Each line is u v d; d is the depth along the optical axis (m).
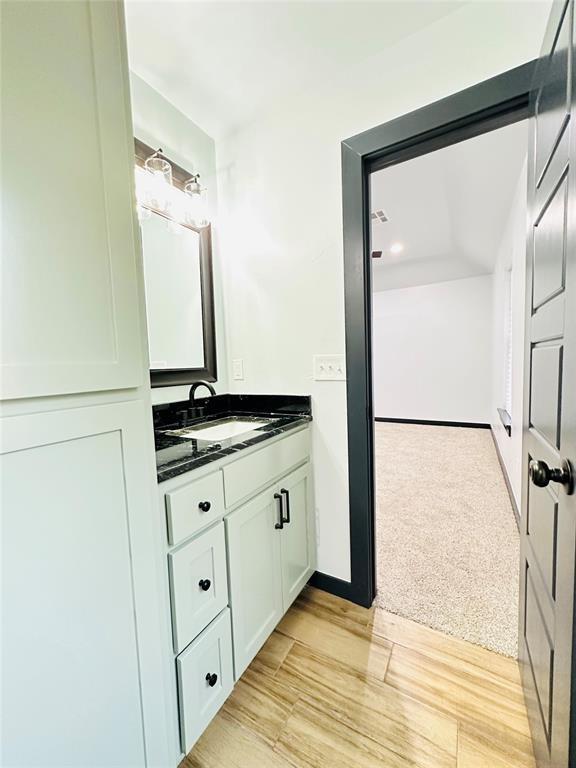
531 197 1.05
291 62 1.37
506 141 1.99
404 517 2.41
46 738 0.61
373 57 1.36
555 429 0.76
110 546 0.71
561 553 0.70
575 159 0.62
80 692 0.66
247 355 1.84
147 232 1.50
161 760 0.83
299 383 1.69
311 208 1.57
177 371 1.64
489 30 1.15
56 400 0.61
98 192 0.68
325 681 1.19
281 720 1.06
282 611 1.40
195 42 1.26
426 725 1.04
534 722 0.94
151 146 1.49
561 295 0.72
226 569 1.08
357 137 1.40
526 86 1.09
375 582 1.63
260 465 1.26
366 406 1.50
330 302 1.56
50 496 0.61
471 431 5.07
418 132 1.27
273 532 1.34
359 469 1.53
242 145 1.75
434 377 5.53
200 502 0.97
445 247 4.00
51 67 0.60
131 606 0.76
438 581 1.72
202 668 0.97
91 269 0.67
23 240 0.56
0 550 0.54
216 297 1.86
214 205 1.84
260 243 1.74
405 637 1.38
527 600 1.07
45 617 0.60
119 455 0.73
